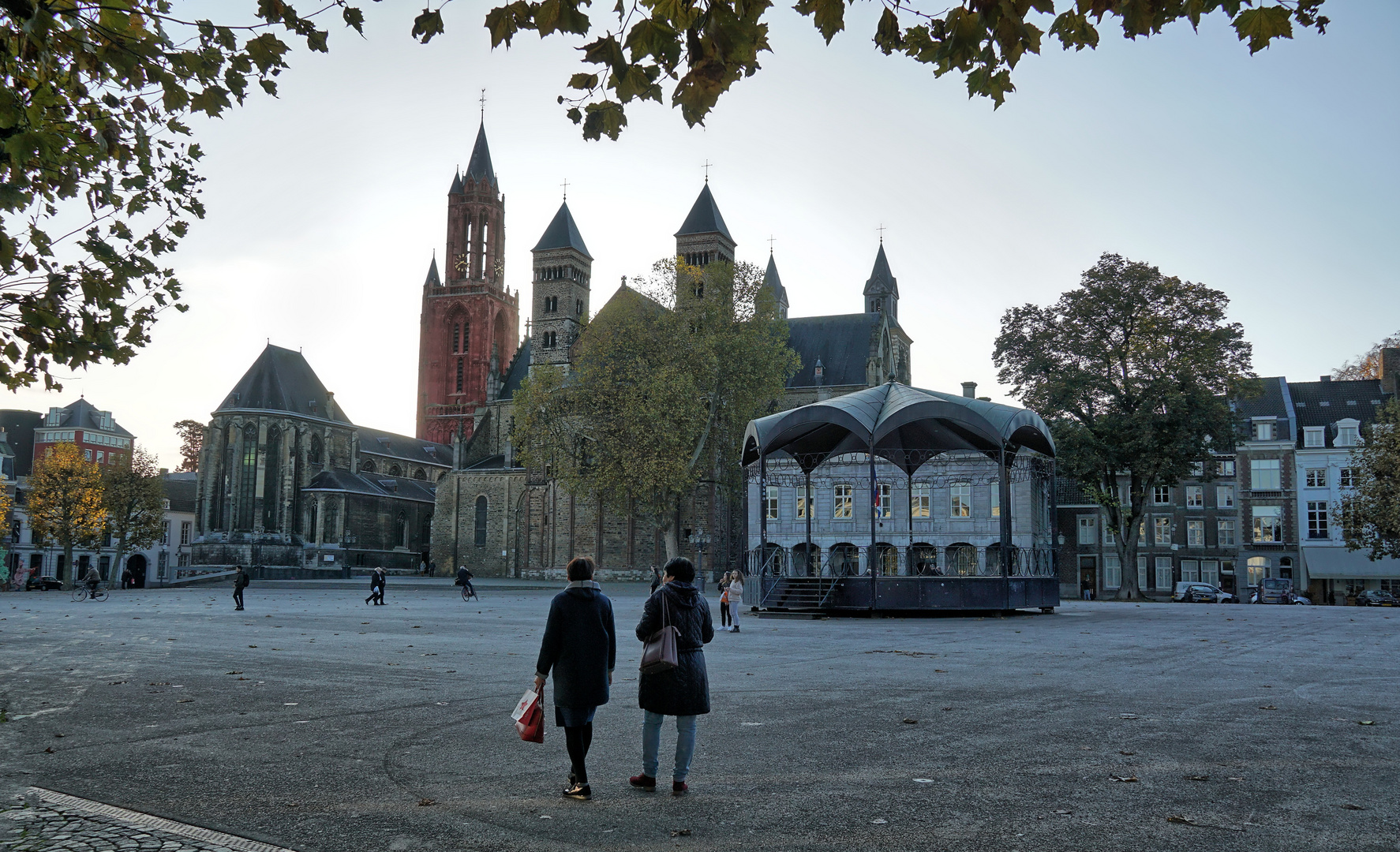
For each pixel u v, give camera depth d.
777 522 71.56
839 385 99.62
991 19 6.94
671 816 7.89
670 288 72.12
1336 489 72.25
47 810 7.89
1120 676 17.00
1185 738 11.01
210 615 37.34
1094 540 76.25
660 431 66.38
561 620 8.55
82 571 105.88
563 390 71.62
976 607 36.34
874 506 37.16
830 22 7.14
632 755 10.23
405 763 9.77
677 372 69.00
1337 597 71.19
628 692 15.20
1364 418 73.94
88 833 7.25
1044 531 62.69
